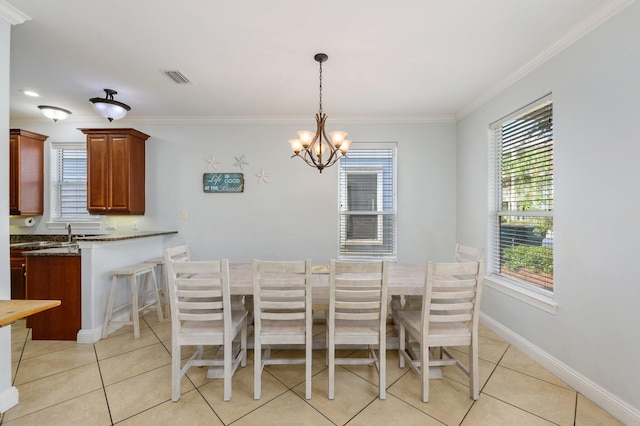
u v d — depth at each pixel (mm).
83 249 2697
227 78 2729
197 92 3053
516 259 2746
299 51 2270
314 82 2809
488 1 1734
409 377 2145
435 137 3834
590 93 1905
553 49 2176
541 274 2436
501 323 2816
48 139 3887
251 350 2611
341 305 1864
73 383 2053
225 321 1868
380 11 1820
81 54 2316
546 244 2389
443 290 2195
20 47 2213
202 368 2264
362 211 3906
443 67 2523
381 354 1879
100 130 3527
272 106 3461
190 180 3896
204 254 3898
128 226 3910
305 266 1833
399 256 3850
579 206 1989
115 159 3547
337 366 2297
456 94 3102
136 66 2506
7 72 1796
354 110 3600
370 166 3893
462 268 1840
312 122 3852
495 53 2299
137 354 2467
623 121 1705
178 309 1887
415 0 1726
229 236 3895
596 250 1867
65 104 3369
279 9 1801
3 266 1769
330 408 1807
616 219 1747
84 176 3951
